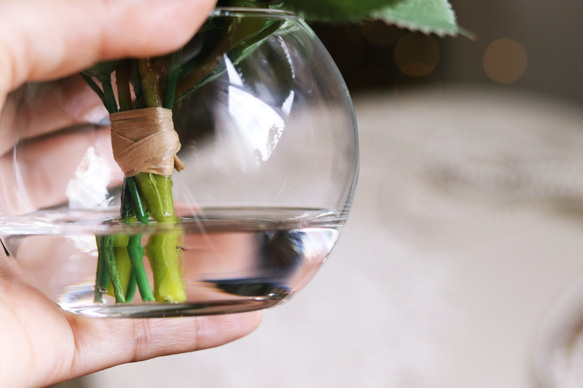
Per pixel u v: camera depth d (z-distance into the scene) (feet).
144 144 0.87
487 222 2.72
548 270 2.29
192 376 1.92
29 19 0.84
